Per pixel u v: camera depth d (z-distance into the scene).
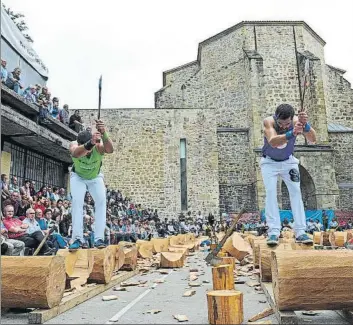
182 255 10.05
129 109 30.69
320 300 3.78
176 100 35.47
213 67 35.06
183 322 4.03
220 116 33.97
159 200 29.55
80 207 6.65
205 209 29.53
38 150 15.31
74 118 17.03
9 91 10.95
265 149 6.54
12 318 4.29
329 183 29.14
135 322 4.05
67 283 5.45
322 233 11.74
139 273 8.70
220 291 3.96
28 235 8.09
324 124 30.66
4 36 12.68
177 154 30.22
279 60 33.47
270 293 4.85
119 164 29.92
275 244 6.26
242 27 33.84
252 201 30.64
